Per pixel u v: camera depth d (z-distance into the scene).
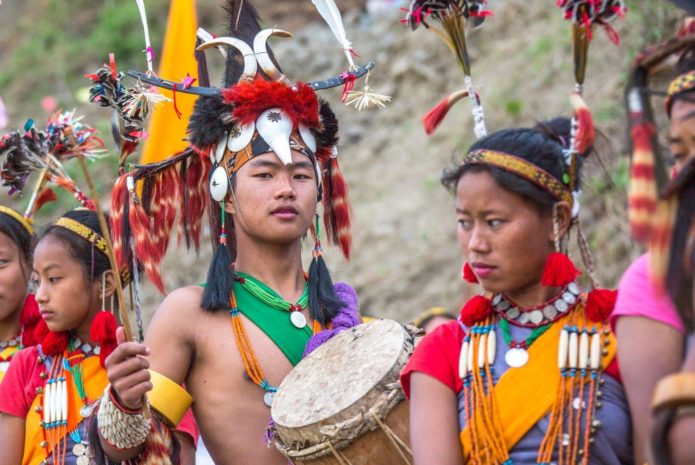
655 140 7.13
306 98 11.70
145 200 12.27
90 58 38.62
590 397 8.45
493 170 8.55
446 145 30.20
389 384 9.76
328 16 12.51
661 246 6.90
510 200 8.54
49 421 11.84
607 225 23.70
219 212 12.19
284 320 11.58
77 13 40.94
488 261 8.60
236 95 11.55
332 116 12.22
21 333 13.88
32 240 13.80
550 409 8.48
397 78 33.09
